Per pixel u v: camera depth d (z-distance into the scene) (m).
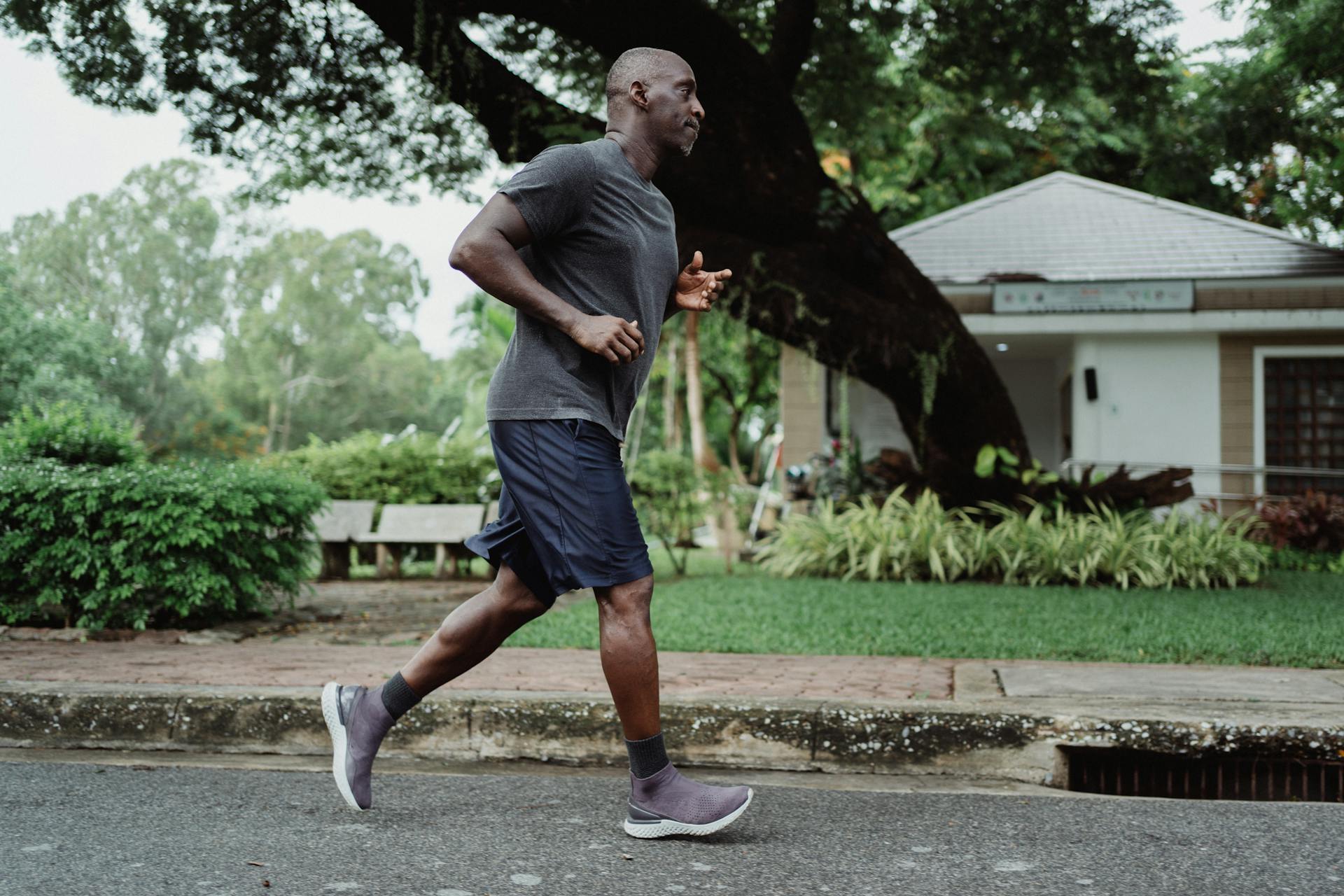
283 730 3.77
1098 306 13.23
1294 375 13.63
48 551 5.86
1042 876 2.44
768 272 9.31
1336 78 11.98
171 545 6.01
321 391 55.41
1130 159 22.16
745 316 9.57
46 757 3.68
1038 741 3.47
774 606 7.37
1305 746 3.35
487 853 2.59
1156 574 9.12
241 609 6.57
